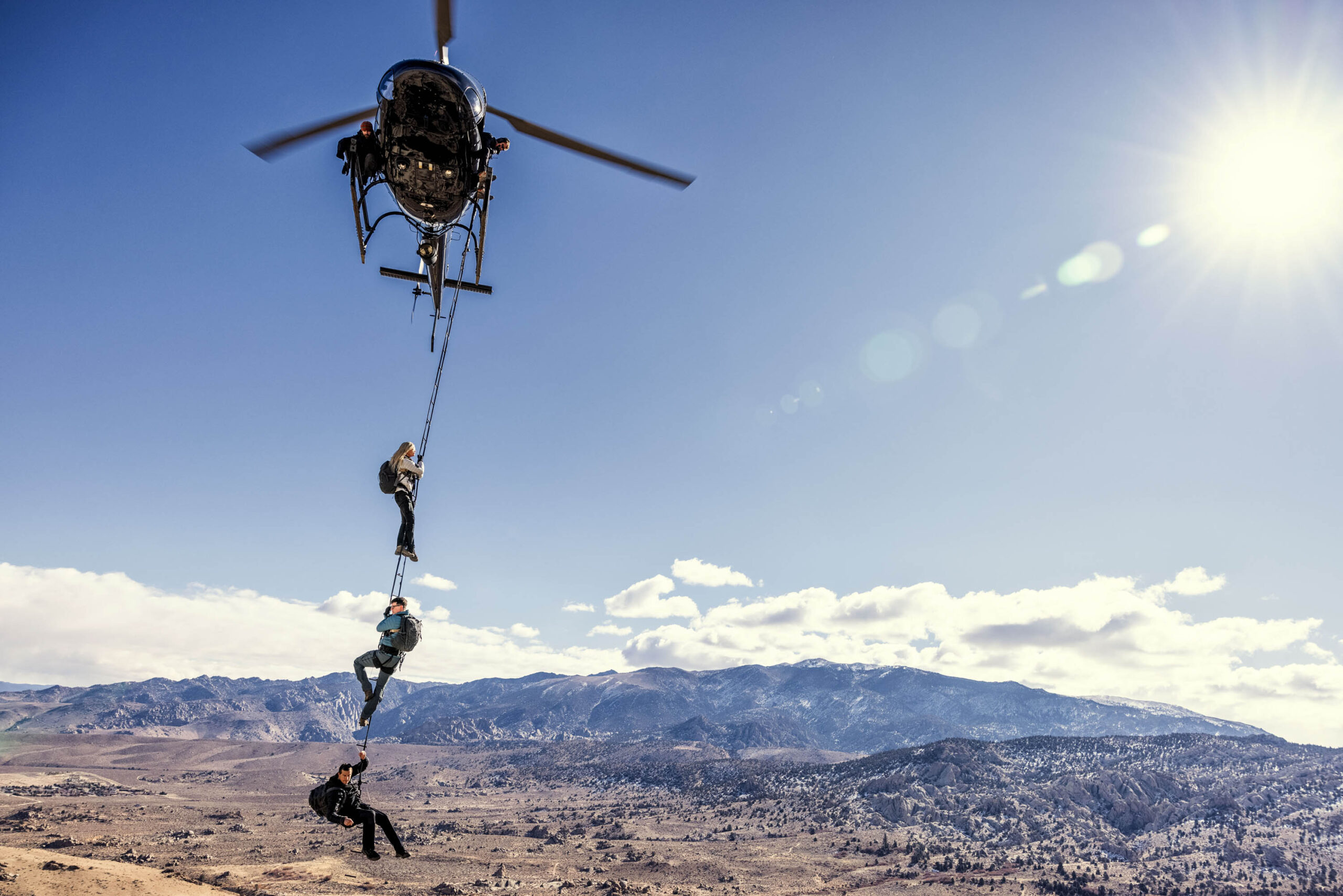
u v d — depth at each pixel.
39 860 101.31
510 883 169.12
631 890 162.38
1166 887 175.75
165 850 186.75
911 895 170.12
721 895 167.12
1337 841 198.50
